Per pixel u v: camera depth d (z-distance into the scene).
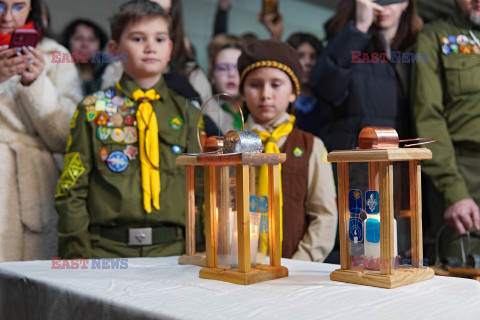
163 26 1.74
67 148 1.63
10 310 1.10
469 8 1.84
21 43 1.80
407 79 1.96
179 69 2.20
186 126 1.70
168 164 1.65
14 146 1.85
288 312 0.69
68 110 1.93
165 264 1.19
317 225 1.55
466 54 1.85
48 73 1.92
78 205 1.56
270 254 1.01
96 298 0.83
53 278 0.99
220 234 1.00
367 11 1.92
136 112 1.66
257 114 1.63
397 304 0.74
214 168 1.01
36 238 1.90
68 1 2.00
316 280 0.95
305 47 2.34
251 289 0.86
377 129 0.91
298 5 2.51
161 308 0.72
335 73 1.95
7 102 1.83
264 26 2.51
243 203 0.93
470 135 1.82
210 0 2.38
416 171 0.93
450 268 1.50
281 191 1.56
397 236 0.93
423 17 1.95
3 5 1.80
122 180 1.58
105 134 1.61
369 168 0.92
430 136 1.83
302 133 1.66
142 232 1.58
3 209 1.83
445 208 1.82
